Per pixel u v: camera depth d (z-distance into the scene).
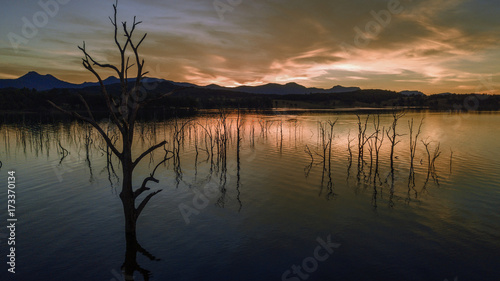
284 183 24.88
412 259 13.09
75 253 13.43
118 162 33.66
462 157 34.69
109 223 16.67
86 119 13.66
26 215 17.66
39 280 11.36
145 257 13.18
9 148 42.12
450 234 15.51
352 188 23.42
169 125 74.00
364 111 148.75
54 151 40.16
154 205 19.72
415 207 19.36
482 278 11.72
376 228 16.25
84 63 12.48
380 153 37.78
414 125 74.62
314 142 47.22
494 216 17.84
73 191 22.36
